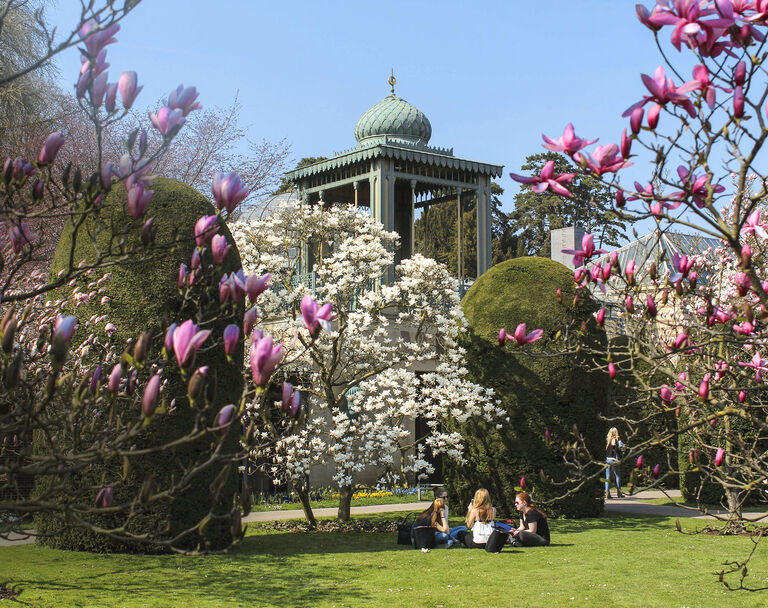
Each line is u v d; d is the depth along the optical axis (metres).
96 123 3.23
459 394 13.80
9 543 11.20
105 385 3.87
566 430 14.81
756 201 3.37
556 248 32.72
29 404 3.40
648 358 4.69
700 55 2.97
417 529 11.62
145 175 3.42
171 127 3.29
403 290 13.97
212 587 8.71
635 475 5.07
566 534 13.18
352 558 10.70
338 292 13.73
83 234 10.45
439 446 13.58
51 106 18.03
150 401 2.99
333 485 19.28
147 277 10.33
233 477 10.91
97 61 3.21
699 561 10.60
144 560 10.02
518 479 14.94
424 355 13.97
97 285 10.11
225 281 3.27
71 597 8.09
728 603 8.13
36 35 15.99
